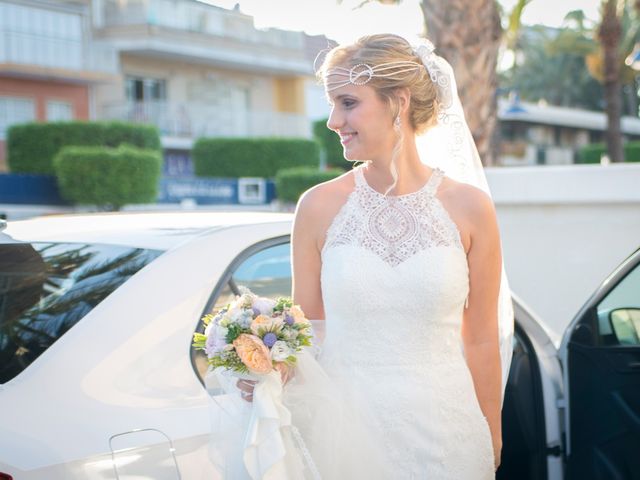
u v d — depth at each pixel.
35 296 2.28
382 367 2.29
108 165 18.78
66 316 2.20
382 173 2.36
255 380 2.13
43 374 2.02
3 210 18.45
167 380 2.18
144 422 2.05
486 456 2.42
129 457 1.98
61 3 26.86
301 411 2.21
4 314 2.24
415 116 2.36
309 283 2.40
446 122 2.53
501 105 34.94
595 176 5.90
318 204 2.38
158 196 19.88
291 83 33.88
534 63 51.62
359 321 2.29
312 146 26.38
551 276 6.08
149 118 28.50
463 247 2.35
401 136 2.33
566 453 3.30
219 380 2.19
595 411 3.22
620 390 3.14
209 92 31.50
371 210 2.33
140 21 28.33
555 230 6.07
